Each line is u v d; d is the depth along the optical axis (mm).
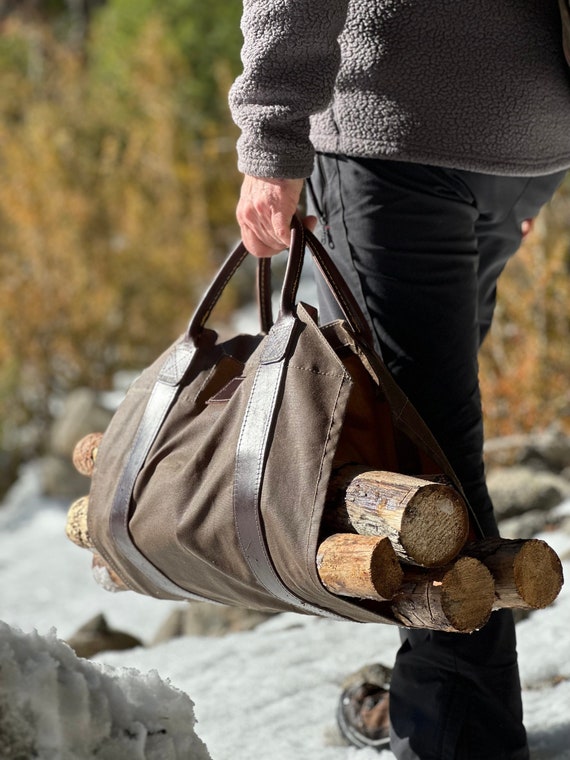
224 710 2471
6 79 10344
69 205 8102
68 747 1359
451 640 1799
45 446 7598
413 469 1694
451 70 1743
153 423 1842
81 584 5191
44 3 14594
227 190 9398
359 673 2217
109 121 9406
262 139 1697
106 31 10891
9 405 7566
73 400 7418
